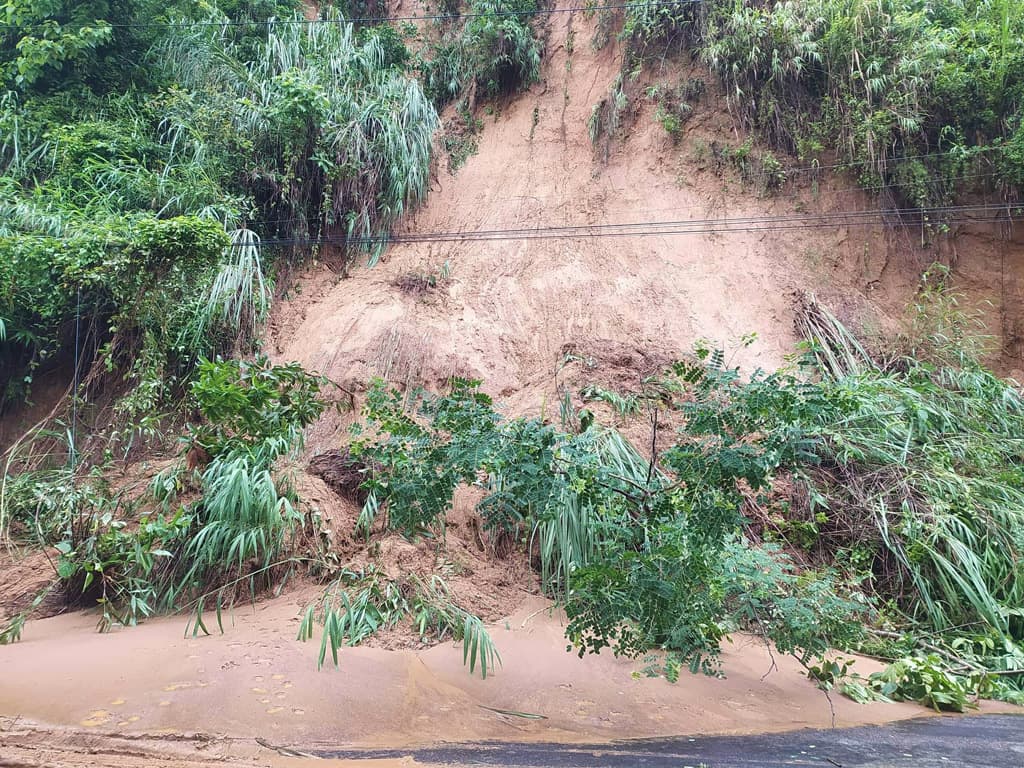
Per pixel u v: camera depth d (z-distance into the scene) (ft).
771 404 13.10
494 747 11.27
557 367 27.40
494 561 19.66
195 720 11.51
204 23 37.29
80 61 33.32
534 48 39.40
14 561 20.04
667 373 16.47
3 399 27.30
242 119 31.91
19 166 30.14
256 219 31.58
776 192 33.86
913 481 21.75
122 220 25.29
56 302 26.12
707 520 13.01
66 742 10.78
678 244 33.01
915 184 31.89
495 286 31.27
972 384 26.84
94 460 24.20
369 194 32.60
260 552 18.49
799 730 12.82
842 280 31.81
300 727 11.49
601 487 15.08
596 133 36.68
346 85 34.60
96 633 16.26
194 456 20.52
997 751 11.89
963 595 19.39
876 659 17.72
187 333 26.13
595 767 10.39
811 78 33.96
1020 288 31.40
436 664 14.66
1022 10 32.53
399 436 15.11
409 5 44.16
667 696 13.89
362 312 29.01
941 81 31.37
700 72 36.47
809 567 20.30
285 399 19.49
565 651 15.67
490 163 37.47
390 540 19.03
